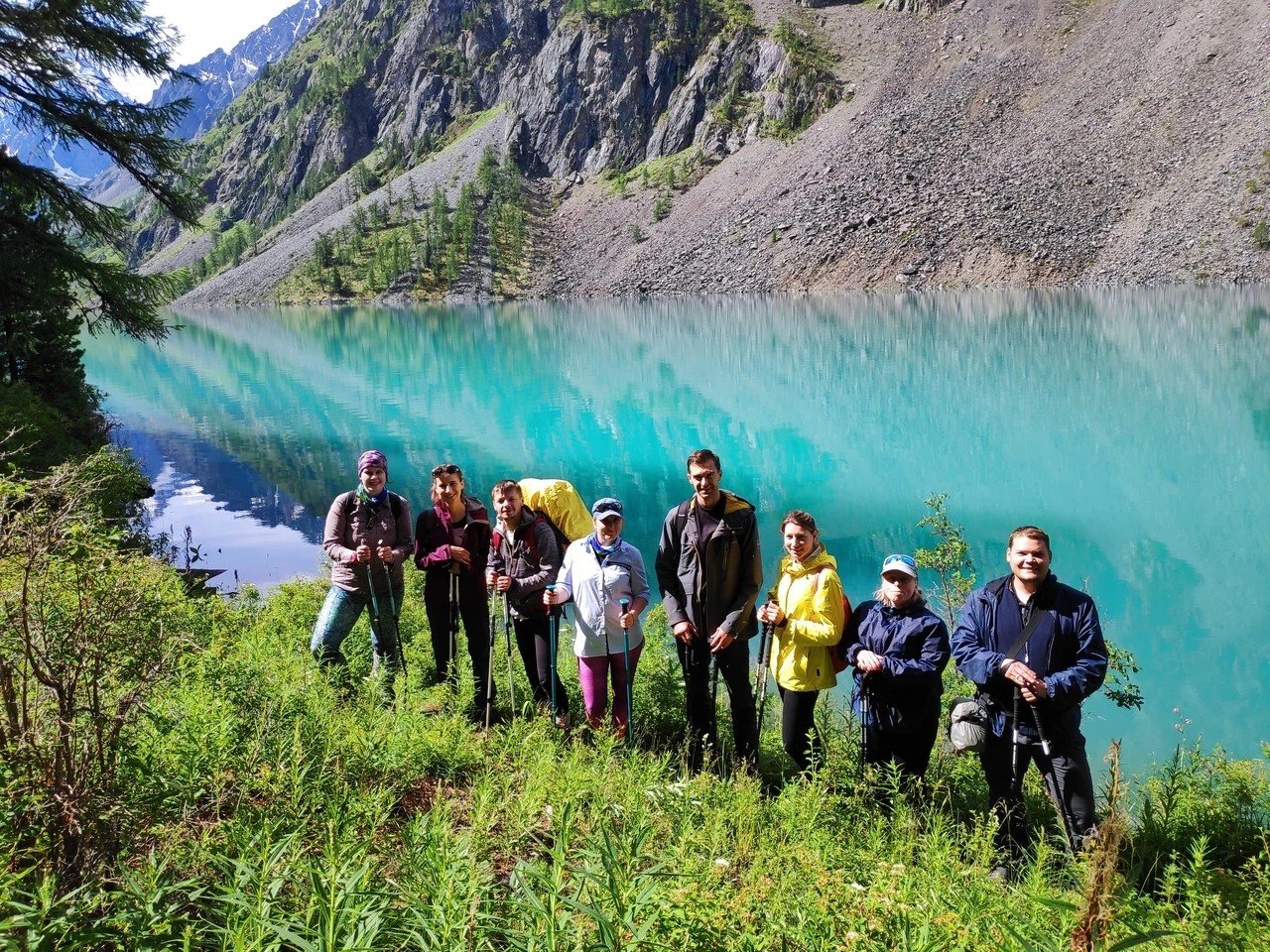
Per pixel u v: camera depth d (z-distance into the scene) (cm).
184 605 552
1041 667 434
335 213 19625
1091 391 2952
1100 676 426
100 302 1498
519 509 573
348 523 584
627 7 17725
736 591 530
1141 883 394
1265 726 777
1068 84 10844
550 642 562
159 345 1594
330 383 4159
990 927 282
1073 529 1495
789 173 12338
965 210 9444
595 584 543
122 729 320
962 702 468
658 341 5462
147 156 1482
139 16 1378
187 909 270
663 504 1888
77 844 259
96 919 233
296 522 1750
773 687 748
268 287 15938
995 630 451
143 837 285
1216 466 1894
